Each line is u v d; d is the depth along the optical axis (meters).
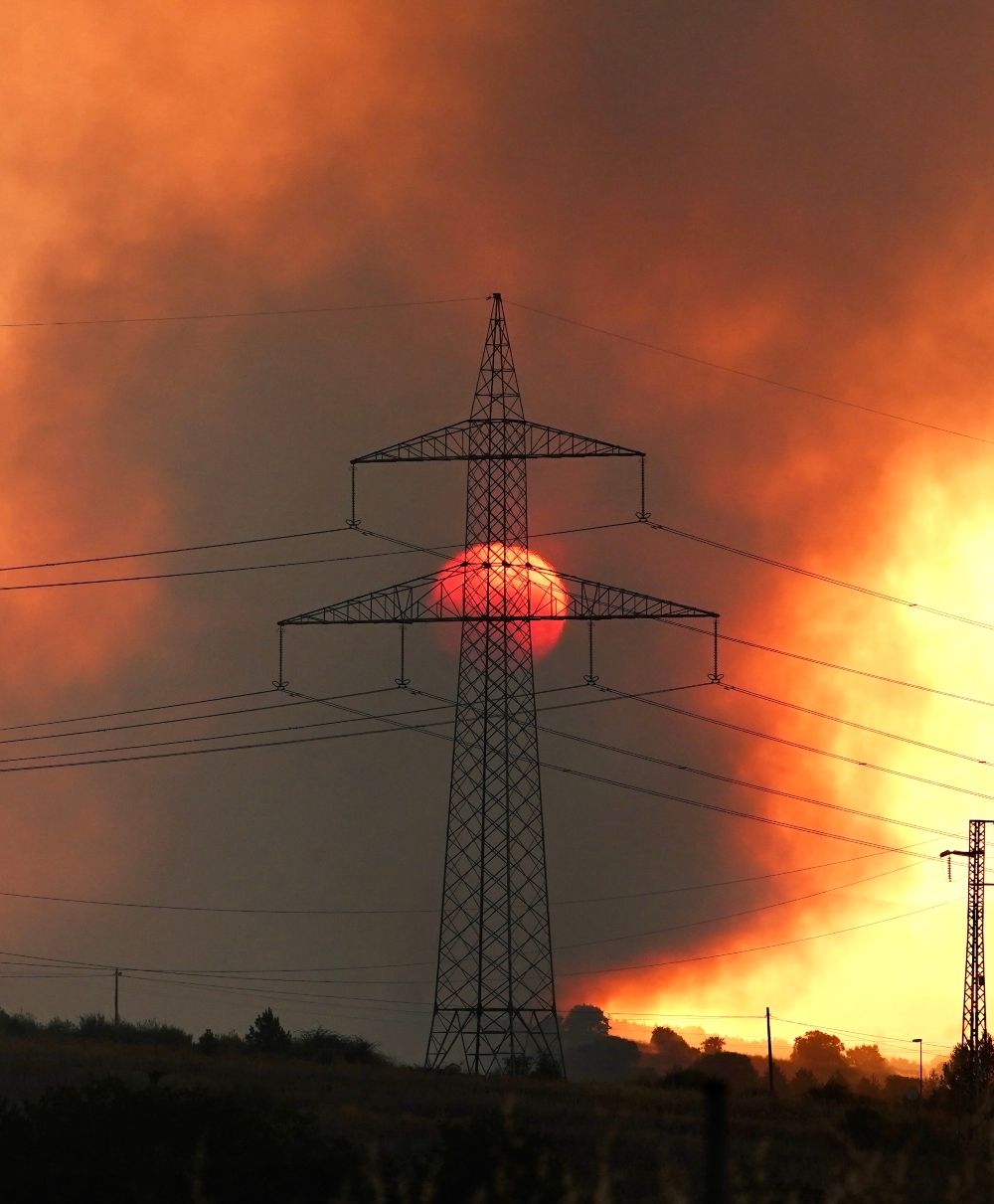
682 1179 101.56
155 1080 183.38
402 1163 147.25
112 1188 140.25
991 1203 96.31
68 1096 164.38
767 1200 99.50
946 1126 129.88
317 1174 144.38
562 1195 113.81
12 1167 144.25
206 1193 138.62
